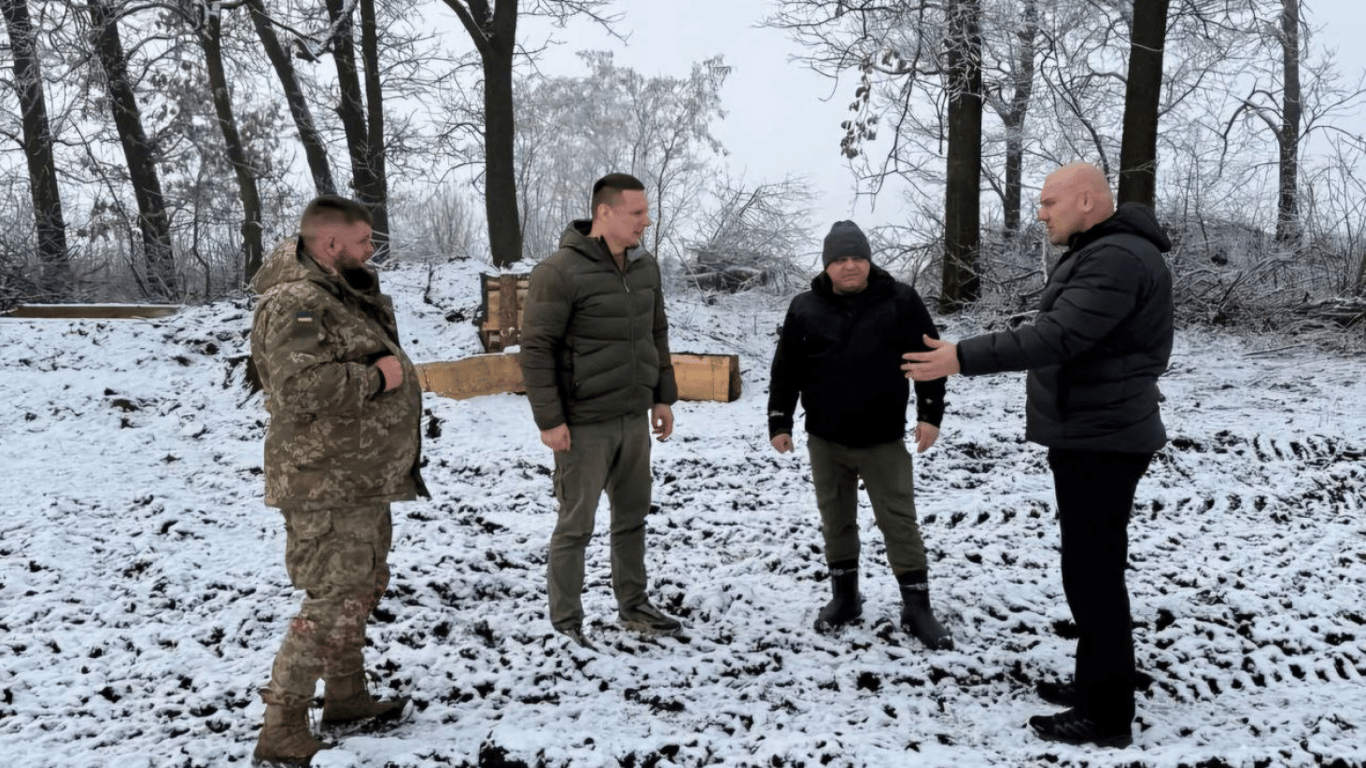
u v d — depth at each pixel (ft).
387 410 10.14
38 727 11.05
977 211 45.60
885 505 13.37
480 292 38.73
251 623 13.87
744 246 61.72
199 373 30.12
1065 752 10.25
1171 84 55.01
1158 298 10.10
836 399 13.16
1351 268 41.78
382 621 14.17
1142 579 15.74
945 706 11.71
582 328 12.73
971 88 44.88
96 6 60.59
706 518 18.48
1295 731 10.89
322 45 57.31
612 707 11.58
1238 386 29.89
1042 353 9.99
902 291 13.17
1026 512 18.75
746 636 13.70
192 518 18.44
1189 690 12.11
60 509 18.70
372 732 10.91
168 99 67.51
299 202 70.74
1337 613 14.40
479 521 18.53
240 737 10.84
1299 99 55.21
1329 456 21.90
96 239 65.87
